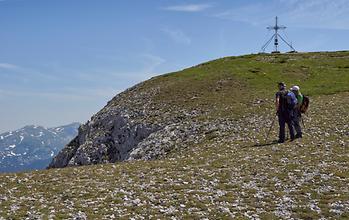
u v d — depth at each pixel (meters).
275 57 105.88
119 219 19.80
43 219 19.97
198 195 23.50
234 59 105.69
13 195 25.45
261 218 19.39
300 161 30.25
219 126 52.44
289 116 38.78
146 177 28.86
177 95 74.44
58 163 86.31
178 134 54.28
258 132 45.22
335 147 34.38
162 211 20.80
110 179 28.89
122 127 68.88
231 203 21.92
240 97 67.00
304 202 21.33
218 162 32.47
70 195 24.73
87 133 79.75
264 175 27.12
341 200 21.25
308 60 98.31
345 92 65.56
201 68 96.88
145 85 90.31
